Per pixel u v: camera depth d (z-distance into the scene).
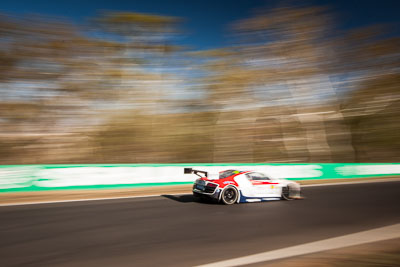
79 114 22.55
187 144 25.11
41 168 9.61
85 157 22.03
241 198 7.99
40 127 21.33
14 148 20.56
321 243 4.72
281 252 4.25
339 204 8.20
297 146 27.22
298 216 6.64
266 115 27.39
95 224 5.68
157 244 4.56
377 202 8.64
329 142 28.06
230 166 12.73
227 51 27.19
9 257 3.95
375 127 30.17
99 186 10.39
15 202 7.77
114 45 24.20
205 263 3.79
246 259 3.94
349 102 28.92
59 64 22.44
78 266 3.67
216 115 26.78
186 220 6.10
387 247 4.45
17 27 21.33
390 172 17.06
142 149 23.89
